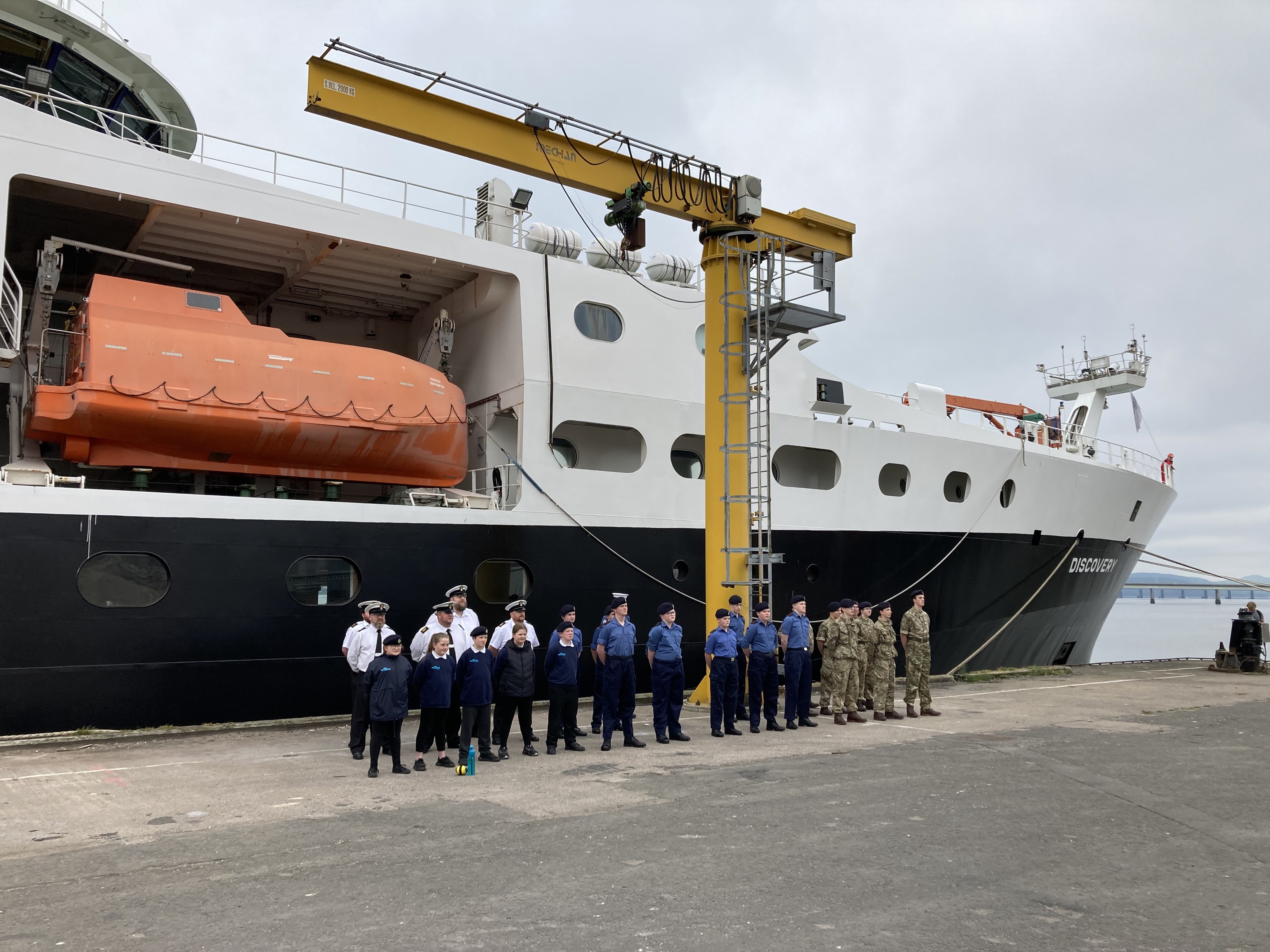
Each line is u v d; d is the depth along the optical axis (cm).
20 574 1003
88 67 1435
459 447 1345
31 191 1152
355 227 1280
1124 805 734
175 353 1114
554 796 756
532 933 452
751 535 1502
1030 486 1859
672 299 1554
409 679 920
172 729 1074
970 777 830
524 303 1403
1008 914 485
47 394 1063
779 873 548
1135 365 2362
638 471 1461
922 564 1712
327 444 1212
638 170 1338
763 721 1238
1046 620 1948
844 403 1647
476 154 1230
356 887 520
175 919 470
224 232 1277
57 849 600
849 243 1537
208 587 1104
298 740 1038
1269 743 1021
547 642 1347
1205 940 455
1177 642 7575
